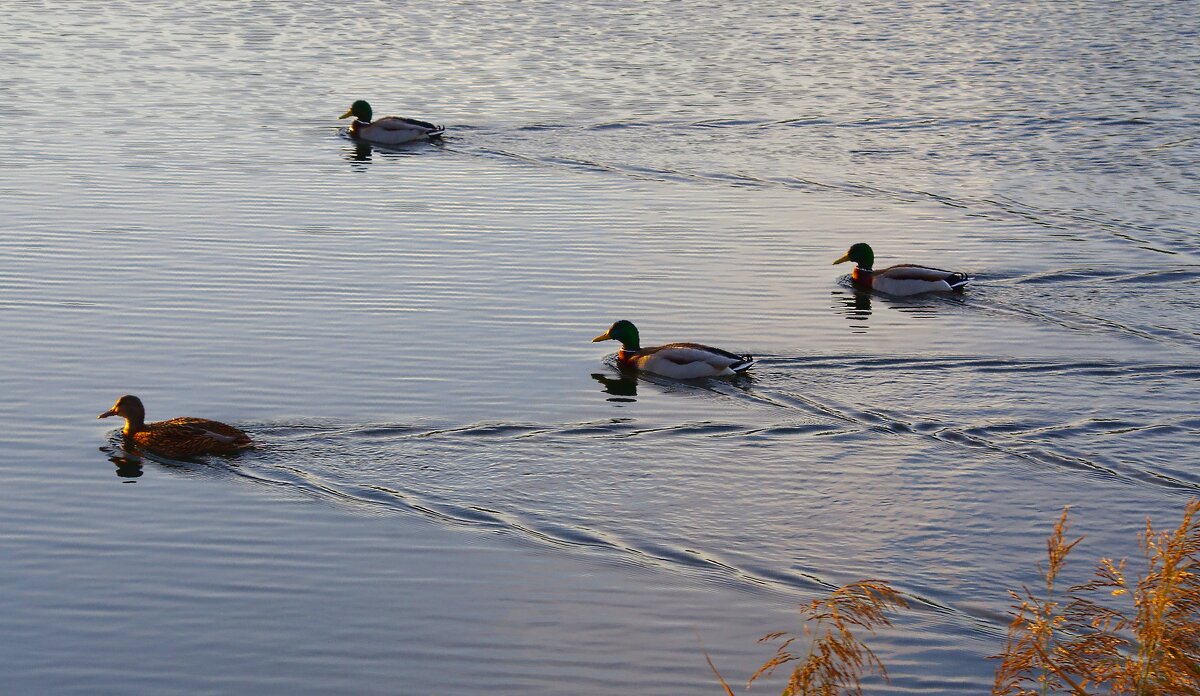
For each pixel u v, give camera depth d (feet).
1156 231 119.55
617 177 134.21
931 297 102.73
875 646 57.67
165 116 152.15
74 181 125.49
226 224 114.62
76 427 77.56
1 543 65.21
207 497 69.97
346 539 66.28
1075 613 47.19
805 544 66.64
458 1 225.15
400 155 140.46
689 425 79.77
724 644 58.13
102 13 211.00
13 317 92.89
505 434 78.07
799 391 85.15
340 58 184.85
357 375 85.25
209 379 84.02
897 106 164.45
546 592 62.03
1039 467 74.59
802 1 232.94
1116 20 216.95
